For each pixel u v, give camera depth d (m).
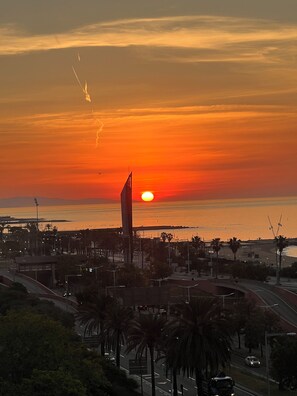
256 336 172.12
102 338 142.50
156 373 147.75
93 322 150.12
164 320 125.81
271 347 168.00
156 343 127.94
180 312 110.75
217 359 108.56
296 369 131.12
